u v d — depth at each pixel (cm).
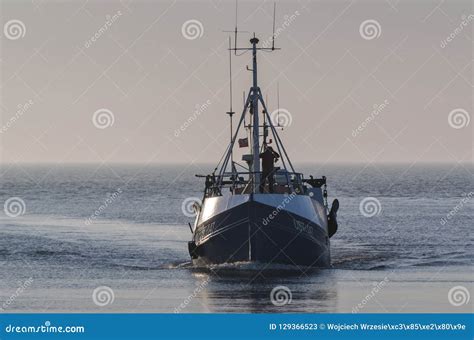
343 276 13075
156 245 17588
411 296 11406
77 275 13238
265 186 13900
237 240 13050
